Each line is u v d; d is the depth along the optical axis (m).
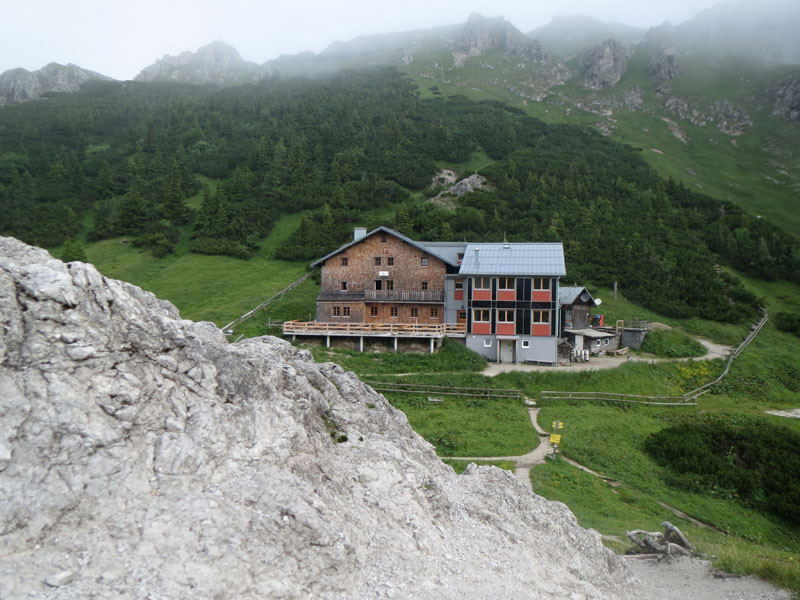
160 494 8.75
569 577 11.94
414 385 36.53
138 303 11.21
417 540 10.66
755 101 152.75
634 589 13.78
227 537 8.34
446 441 28.25
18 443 8.20
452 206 79.00
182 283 60.38
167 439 9.46
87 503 8.17
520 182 86.69
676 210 81.06
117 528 8.02
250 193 83.75
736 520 23.09
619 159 103.75
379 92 134.62
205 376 10.75
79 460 8.46
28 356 8.88
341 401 14.88
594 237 69.81
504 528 12.88
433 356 43.69
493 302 45.56
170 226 74.94
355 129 107.12
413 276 49.56
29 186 83.62
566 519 15.04
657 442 30.11
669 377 44.12
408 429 16.75
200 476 9.27
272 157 95.62
